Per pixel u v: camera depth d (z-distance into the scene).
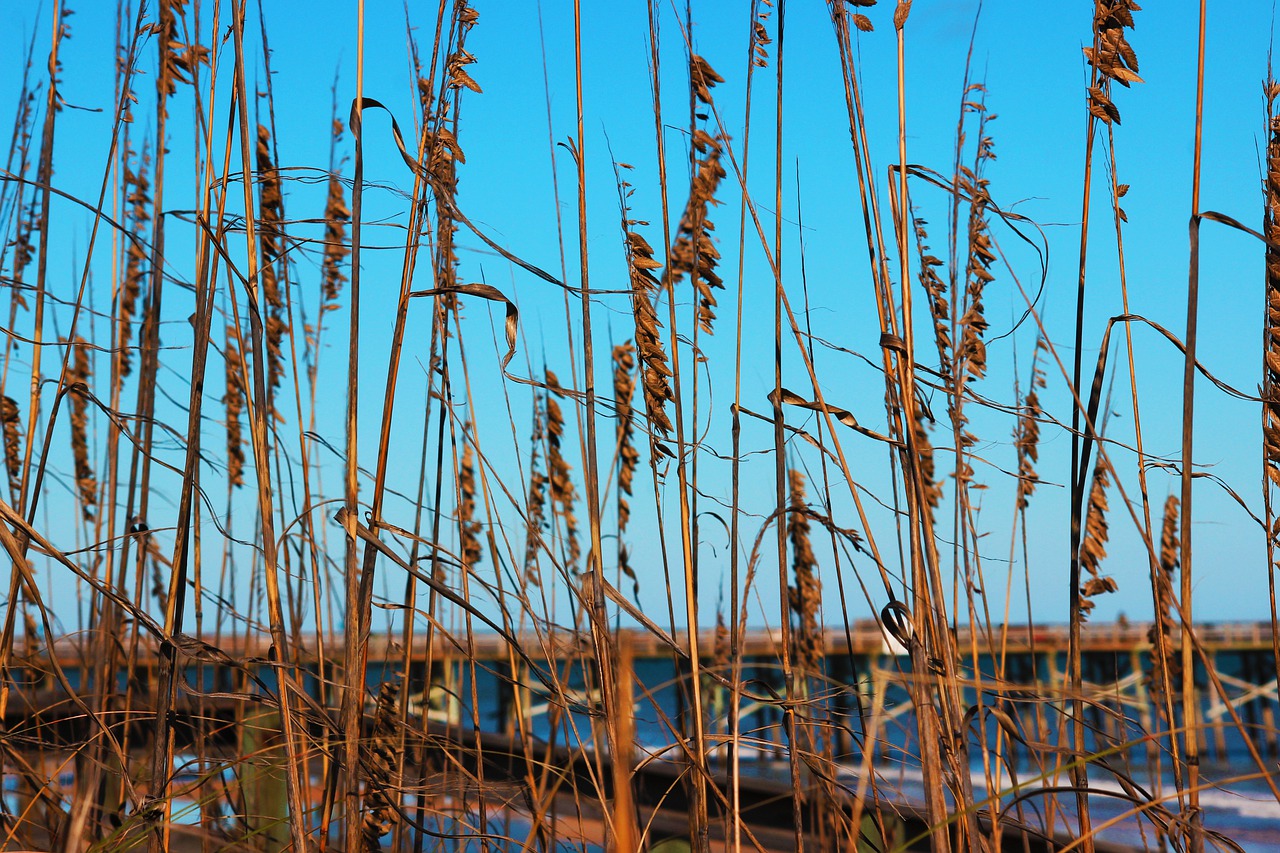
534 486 2.77
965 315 2.18
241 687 2.31
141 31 2.15
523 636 2.23
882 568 1.88
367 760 1.93
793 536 2.69
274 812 2.25
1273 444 1.84
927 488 2.46
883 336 1.94
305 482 2.05
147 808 1.67
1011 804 1.83
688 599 1.83
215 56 1.92
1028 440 2.74
